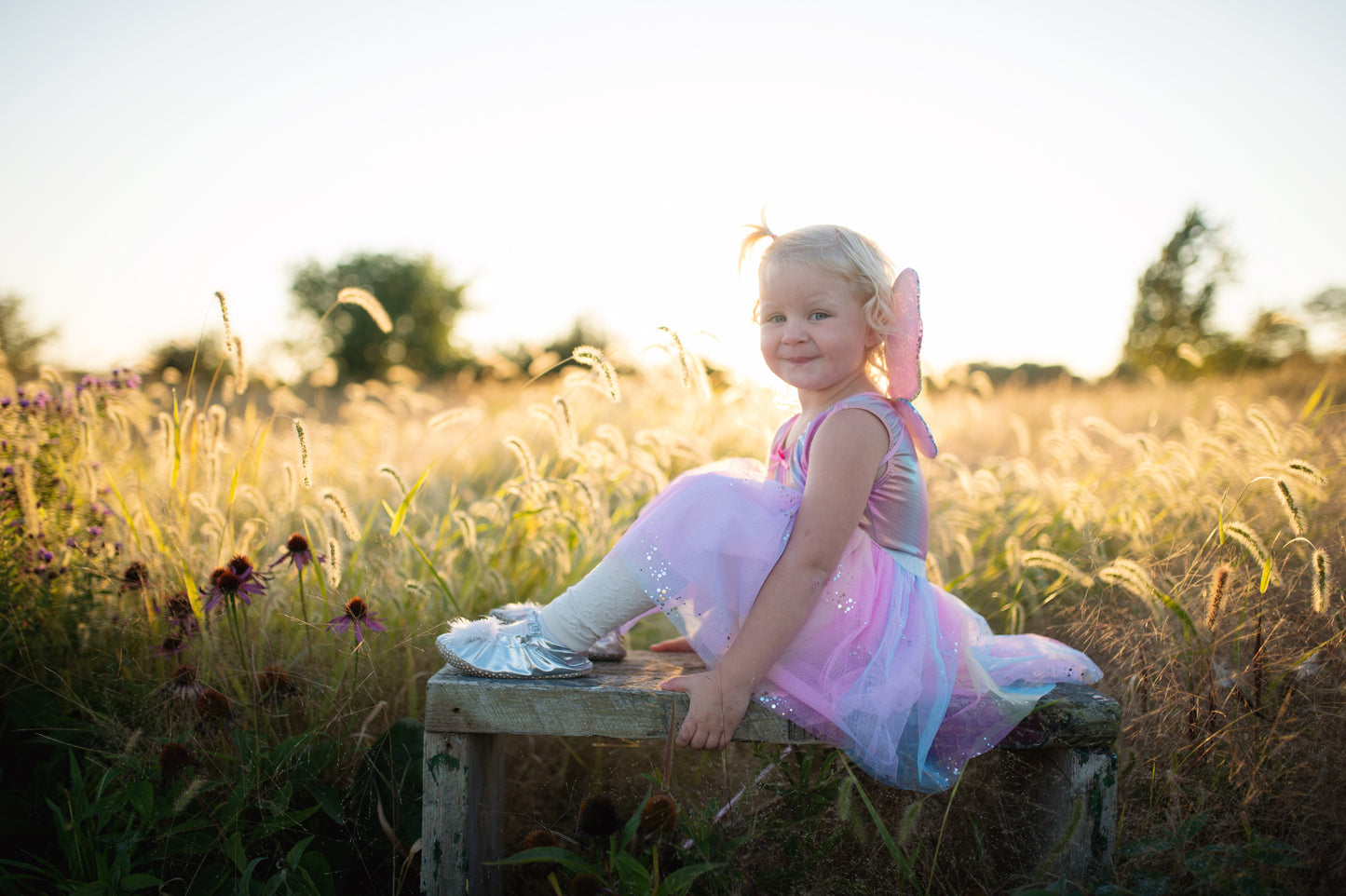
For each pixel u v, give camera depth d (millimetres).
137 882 1485
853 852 1678
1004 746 1603
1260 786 1785
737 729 1589
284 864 1642
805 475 1725
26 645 2129
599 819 1642
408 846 1809
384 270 25781
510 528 3096
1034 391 8602
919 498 1780
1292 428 3197
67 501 2477
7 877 1586
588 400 5148
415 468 4840
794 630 1544
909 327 1740
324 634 2229
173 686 1953
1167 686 2018
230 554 2416
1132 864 1669
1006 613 2695
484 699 1605
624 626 1854
